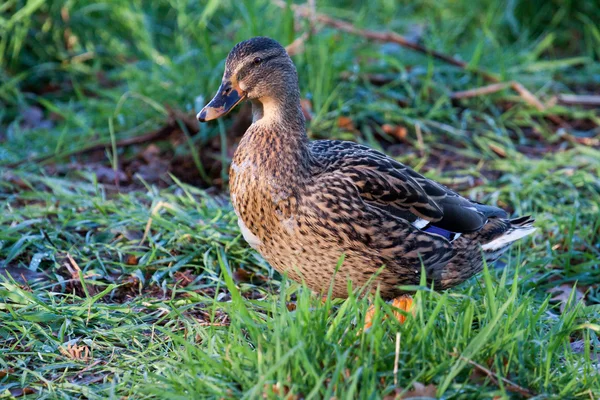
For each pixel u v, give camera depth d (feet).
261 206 25.52
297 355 21.17
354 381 20.25
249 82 26.25
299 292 27.27
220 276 30.55
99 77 48.06
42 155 40.60
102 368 24.93
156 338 26.30
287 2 44.68
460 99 46.32
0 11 48.08
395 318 23.15
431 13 55.67
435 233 26.55
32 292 28.35
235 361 22.40
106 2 50.11
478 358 22.56
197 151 41.22
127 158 41.29
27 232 32.37
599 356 25.62
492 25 53.93
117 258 31.76
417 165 40.55
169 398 21.98
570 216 35.37
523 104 46.44
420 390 21.48
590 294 30.60
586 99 46.93
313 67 44.70
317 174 25.52
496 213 28.48
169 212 34.76
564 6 54.44
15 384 23.95
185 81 44.16
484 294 26.58
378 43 50.26
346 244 25.34
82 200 35.14
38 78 48.49
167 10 52.65
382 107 43.83
